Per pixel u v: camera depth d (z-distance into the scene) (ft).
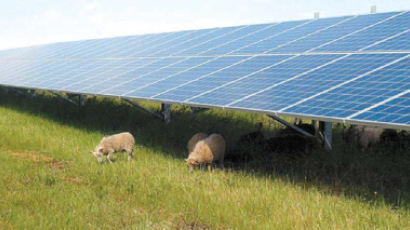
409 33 38.73
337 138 45.70
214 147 36.45
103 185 32.53
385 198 29.86
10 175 34.40
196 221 26.16
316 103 29.91
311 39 46.75
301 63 39.42
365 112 26.58
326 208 27.48
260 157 40.73
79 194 29.96
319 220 25.41
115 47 77.66
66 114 65.41
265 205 27.94
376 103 27.37
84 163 38.42
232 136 49.32
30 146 45.27
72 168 37.22
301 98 31.45
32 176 34.73
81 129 54.13
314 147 42.04
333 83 32.73
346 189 31.76
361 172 35.17
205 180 33.27
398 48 35.94
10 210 26.68
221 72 43.45
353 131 44.52
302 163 38.52
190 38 65.87
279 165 38.37
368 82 31.09
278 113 29.89
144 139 48.34
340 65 35.91
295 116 28.94
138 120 58.49
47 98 82.94
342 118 26.43
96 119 60.18
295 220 25.26
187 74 46.01
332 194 31.19
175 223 26.17
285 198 29.55
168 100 38.11
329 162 38.11
